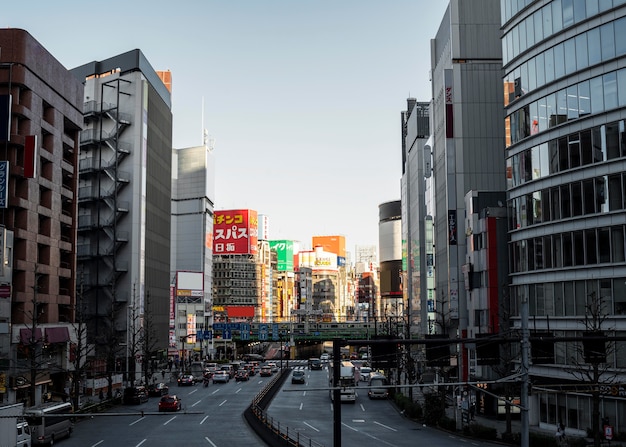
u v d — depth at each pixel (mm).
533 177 51656
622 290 43094
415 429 50438
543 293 50125
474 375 64062
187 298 154750
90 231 105062
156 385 76062
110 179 105688
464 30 75625
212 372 106000
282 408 65938
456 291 73000
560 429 42031
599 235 44844
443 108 81562
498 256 60000
